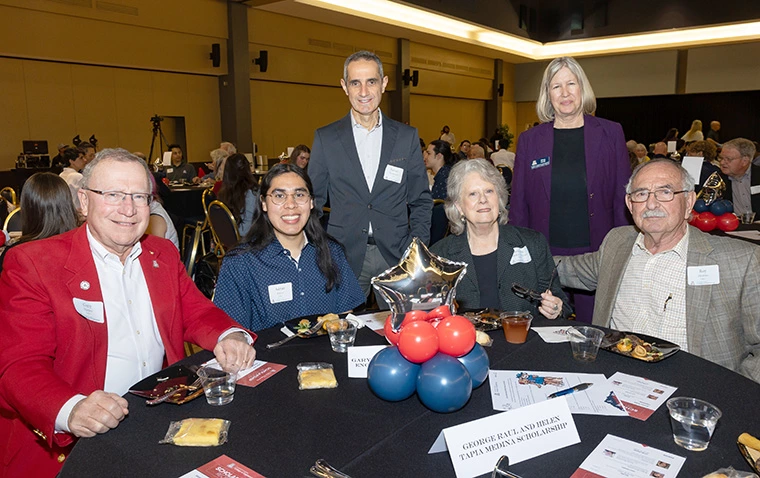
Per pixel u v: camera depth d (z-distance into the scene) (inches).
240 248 77.2
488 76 659.4
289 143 454.6
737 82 557.9
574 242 101.4
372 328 67.9
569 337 58.8
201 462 40.0
